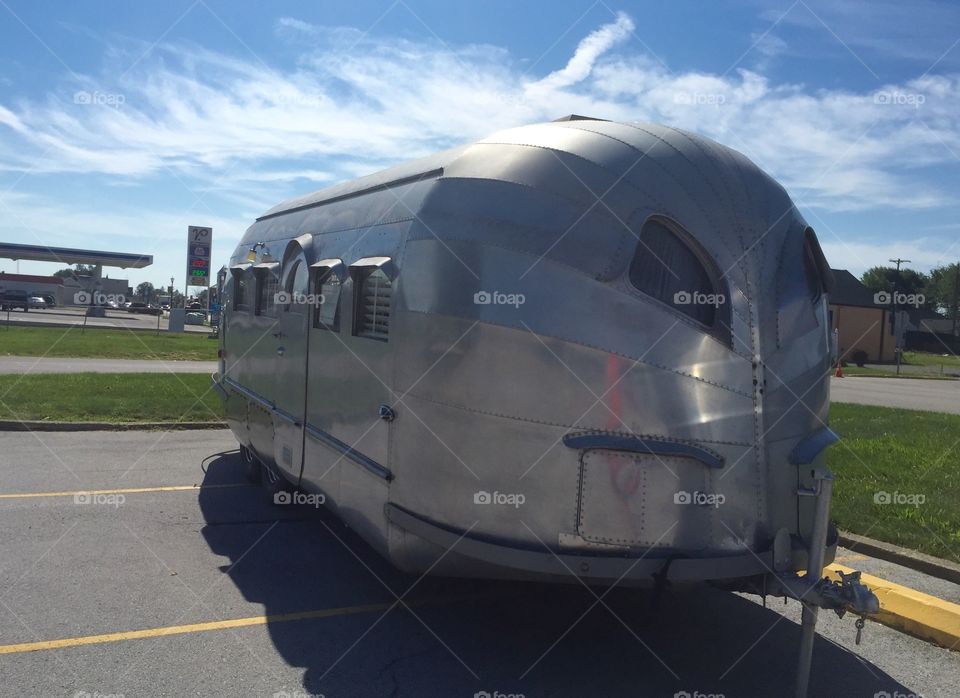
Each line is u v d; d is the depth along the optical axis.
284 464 6.32
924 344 68.88
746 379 3.87
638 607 5.15
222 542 6.30
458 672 4.19
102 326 38.66
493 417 3.96
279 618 4.84
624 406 3.79
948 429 12.76
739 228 4.05
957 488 8.16
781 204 4.33
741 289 3.95
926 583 5.72
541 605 5.18
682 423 3.79
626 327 3.84
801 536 4.02
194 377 17.02
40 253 47.88
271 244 7.27
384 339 4.60
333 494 5.29
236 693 3.87
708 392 3.82
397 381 4.43
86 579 5.34
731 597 5.45
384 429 4.56
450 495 4.10
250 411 7.46
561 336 3.86
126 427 11.30
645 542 3.79
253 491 8.00
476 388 4.00
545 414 3.87
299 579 5.53
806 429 4.07
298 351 6.03
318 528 6.79
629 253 3.92
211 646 4.39
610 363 3.81
